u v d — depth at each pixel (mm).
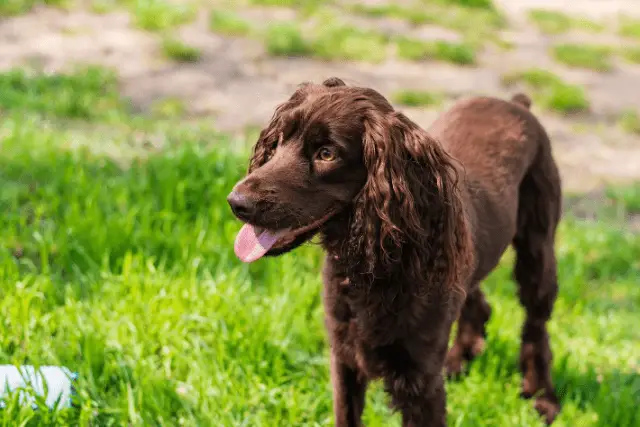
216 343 3762
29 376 3139
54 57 8227
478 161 3604
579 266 5520
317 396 3600
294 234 2779
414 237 2879
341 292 3053
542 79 9844
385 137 2777
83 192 4902
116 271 4215
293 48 9445
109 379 3441
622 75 11094
